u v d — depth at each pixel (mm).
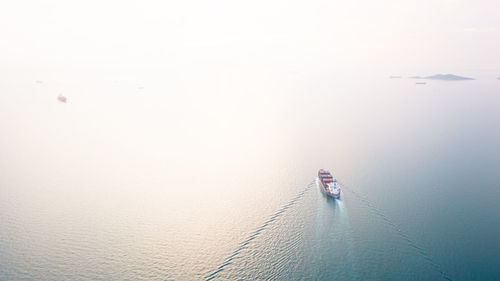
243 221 111000
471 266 88312
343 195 125688
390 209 115438
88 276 84812
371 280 83812
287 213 114938
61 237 100125
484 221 108562
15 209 115250
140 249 96125
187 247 97375
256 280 84625
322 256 92750
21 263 88688
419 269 87375
